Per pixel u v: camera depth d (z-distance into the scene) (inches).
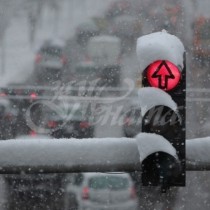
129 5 3196.4
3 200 1724.9
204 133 2175.2
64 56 2849.4
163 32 562.3
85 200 1654.8
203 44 2728.8
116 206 1652.3
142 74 540.4
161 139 540.4
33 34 3567.9
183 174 542.9
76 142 584.7
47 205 1692.9
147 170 540.4
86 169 583.8
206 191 1793.8
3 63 3149.6
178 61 540.7
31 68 2923.2
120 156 581.3
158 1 3105.3
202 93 2405.3
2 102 2242.9
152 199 1695.4
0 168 575.2
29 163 576.7
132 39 3021.7
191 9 3011.8
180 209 1673.2
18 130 2050.9
